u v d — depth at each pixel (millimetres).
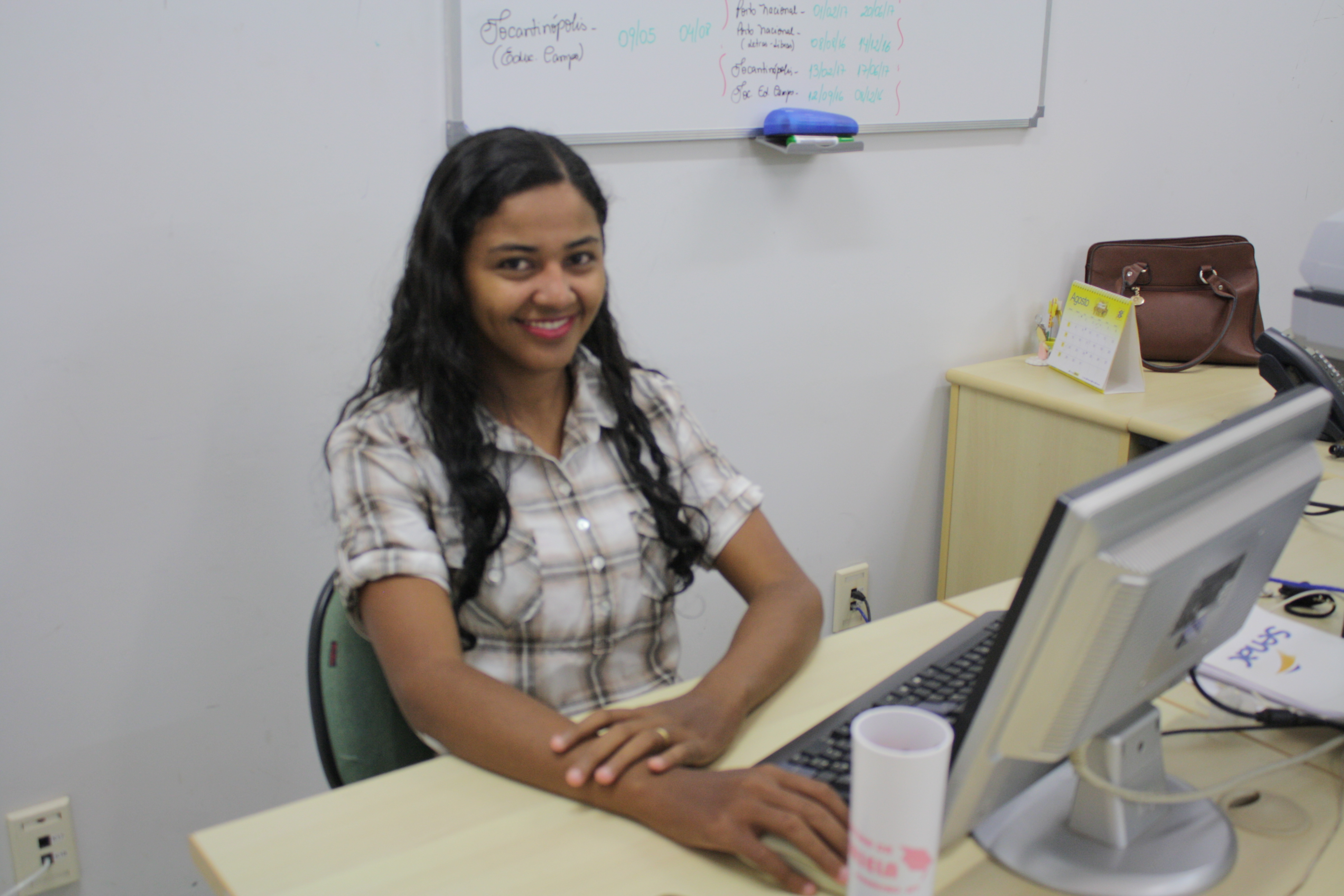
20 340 1369
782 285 2000
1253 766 896
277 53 1448
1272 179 2717
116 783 1556
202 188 1441
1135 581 624
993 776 693
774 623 1085
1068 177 2354
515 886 751
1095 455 1963
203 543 1551
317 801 859
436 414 1095
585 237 1076
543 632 1114
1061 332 2158
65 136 1342
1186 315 2209
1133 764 777
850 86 1956
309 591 1653
